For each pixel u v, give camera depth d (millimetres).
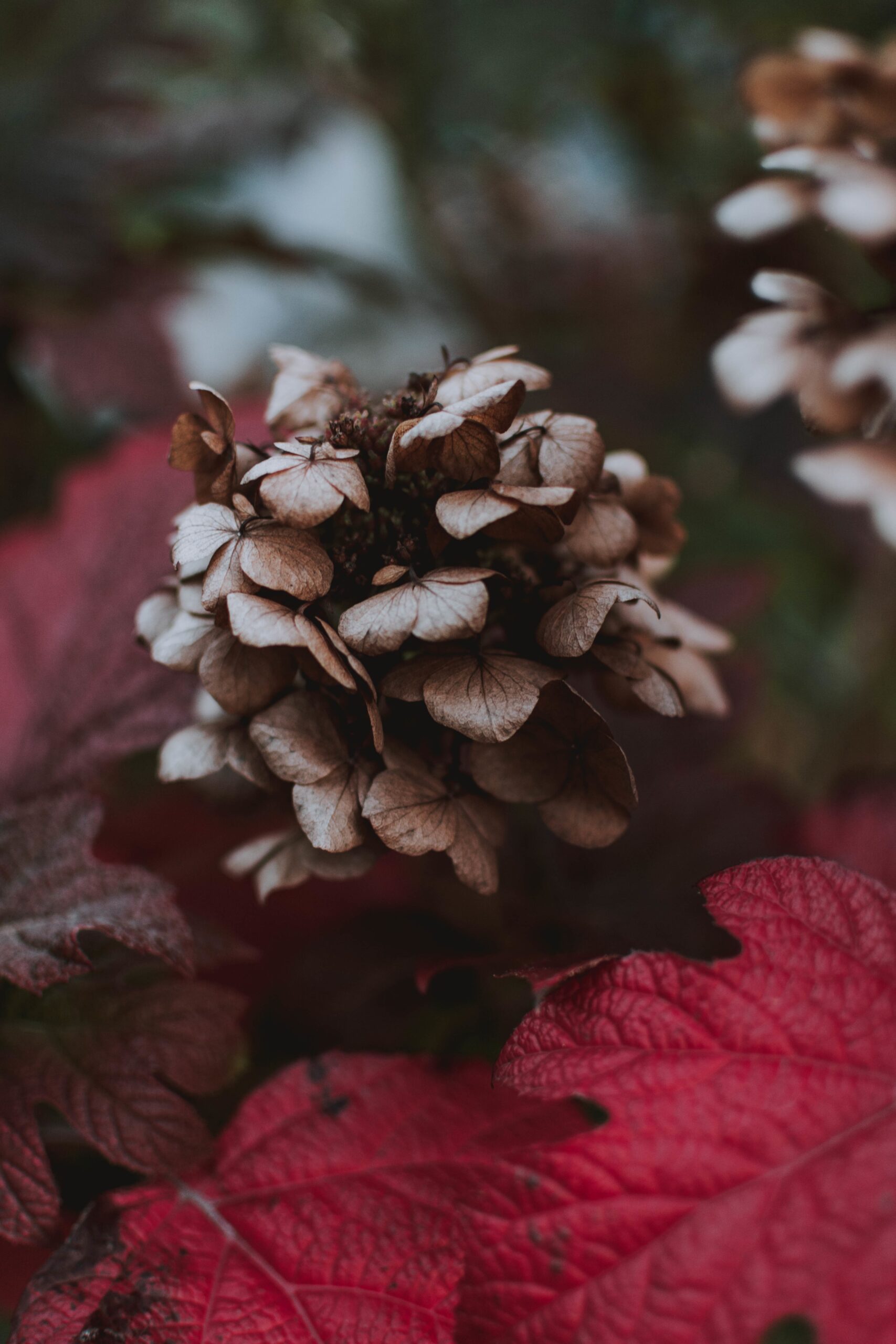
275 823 467
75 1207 402
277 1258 371
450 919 451
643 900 442
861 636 718
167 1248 373
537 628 368
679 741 474
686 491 814
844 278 816
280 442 389
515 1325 336
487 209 1071
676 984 366
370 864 378
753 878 378
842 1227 336
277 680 368
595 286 1054
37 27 823
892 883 452
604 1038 363
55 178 712
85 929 398
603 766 368
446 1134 386
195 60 893
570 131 1047
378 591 372
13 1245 419
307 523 355
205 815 492
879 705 694
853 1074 354
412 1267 367
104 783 492
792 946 369
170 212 734
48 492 672
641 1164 348
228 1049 396
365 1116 392
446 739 386
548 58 919
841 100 488
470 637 358
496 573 357
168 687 451
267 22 917
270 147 848
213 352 872
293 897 473
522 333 1000
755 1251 337
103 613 467
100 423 682
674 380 986
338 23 881
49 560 479
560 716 366
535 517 362
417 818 359
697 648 418
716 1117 351
